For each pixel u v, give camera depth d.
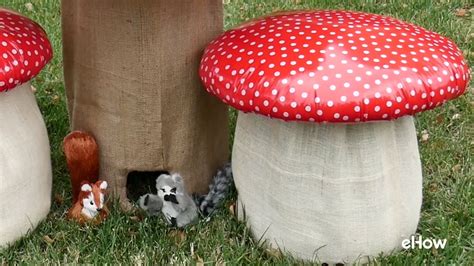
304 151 1.58
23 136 1.68
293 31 1.57
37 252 1.72
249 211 1.73
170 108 1.78
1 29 1.62
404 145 1.63
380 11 2.97
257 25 1.65
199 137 1.85
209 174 1.92
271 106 1.47
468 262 1.71
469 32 2.79
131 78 1.74
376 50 1.51
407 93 1.46
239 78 1.52
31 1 3.00
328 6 3.03
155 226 1.80
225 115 1.94
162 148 1.80
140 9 1.68
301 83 1.46
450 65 1.53
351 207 1.60
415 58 1.51
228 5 3.02
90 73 1.79
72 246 1.74
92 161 1.82
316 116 1.45
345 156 1.57
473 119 2.28
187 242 1.76
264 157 1.65
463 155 2.11
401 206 1.66
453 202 1.90
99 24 1.73
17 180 1.67
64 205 1.89
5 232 1.69
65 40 1.85
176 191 1.77
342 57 1.49
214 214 1.84
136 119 1.77
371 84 1.45
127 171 1.84
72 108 1.90
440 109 2.31
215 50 1.62
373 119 1.46
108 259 1.71
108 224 1.79
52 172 1.98
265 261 1.69
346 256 1.65
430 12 2.91
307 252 1.66
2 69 1.55
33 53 1.62
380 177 1.60
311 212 1.62
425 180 1.99
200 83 1.80
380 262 1.66
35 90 2.39
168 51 1.73
